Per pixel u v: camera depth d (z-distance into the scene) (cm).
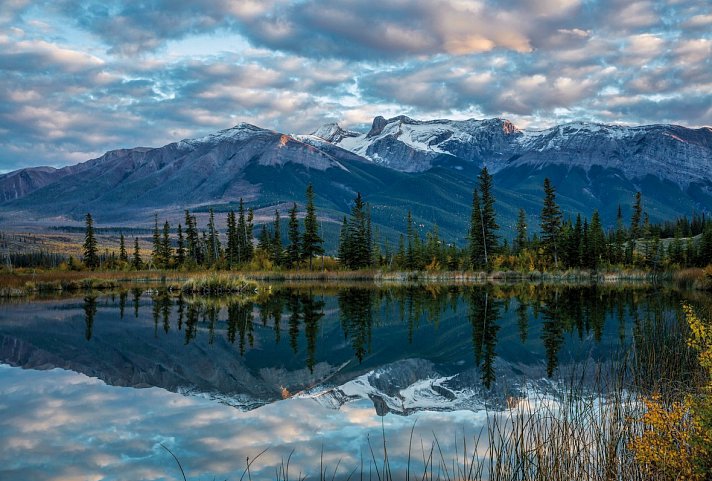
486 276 8700
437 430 1315
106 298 5866
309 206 10031
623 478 916
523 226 10556
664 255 9462
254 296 6019
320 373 2114
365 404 1616
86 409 1557
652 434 942
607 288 6494
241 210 11419
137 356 2469
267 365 2273
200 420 1441
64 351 2594
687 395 998
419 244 10425
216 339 2992
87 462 1127
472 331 3141
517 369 2086
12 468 1098
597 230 9425
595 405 1421
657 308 3878
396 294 6053
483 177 8906
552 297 5197
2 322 3712
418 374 2066
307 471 1059
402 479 1000
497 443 1184
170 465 1107
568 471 912
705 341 977
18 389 1822
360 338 3002
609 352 2281
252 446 1220
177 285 7594
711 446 867
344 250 10169
